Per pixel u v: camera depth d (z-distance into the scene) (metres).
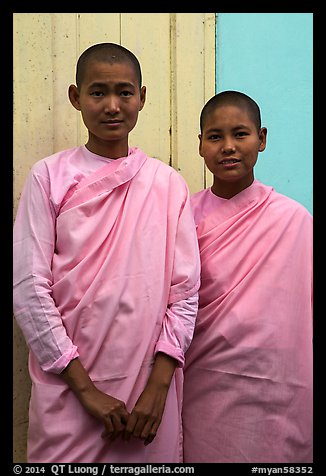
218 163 1.60
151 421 1.38
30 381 1.71
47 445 1.40
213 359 1.58
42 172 1.49
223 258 1.60
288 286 1.60
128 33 1.90
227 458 1.56
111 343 1.41
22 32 1.72
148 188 1.52
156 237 1.48
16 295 1.43
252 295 1.58
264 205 1.64
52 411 1.40
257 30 2.06
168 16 1.96
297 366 1.60
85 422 1.39
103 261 1.44
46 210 1.46
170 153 1.97
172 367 1.44
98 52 1.49
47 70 1.75
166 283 1.48
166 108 1.96
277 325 1.58
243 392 1.56
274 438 1.57
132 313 1.42
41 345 1.39
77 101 1.57
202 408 1.60
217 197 1.70
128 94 1.49
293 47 2.08
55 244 1.48
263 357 1.56
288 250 1.61
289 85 2.08
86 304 1.41
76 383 1.38
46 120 1.75
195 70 1.99
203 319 1.60
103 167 1.50
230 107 1.59
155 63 1.94
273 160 2.06
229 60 2.04
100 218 1.45
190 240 1.52
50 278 1.44
